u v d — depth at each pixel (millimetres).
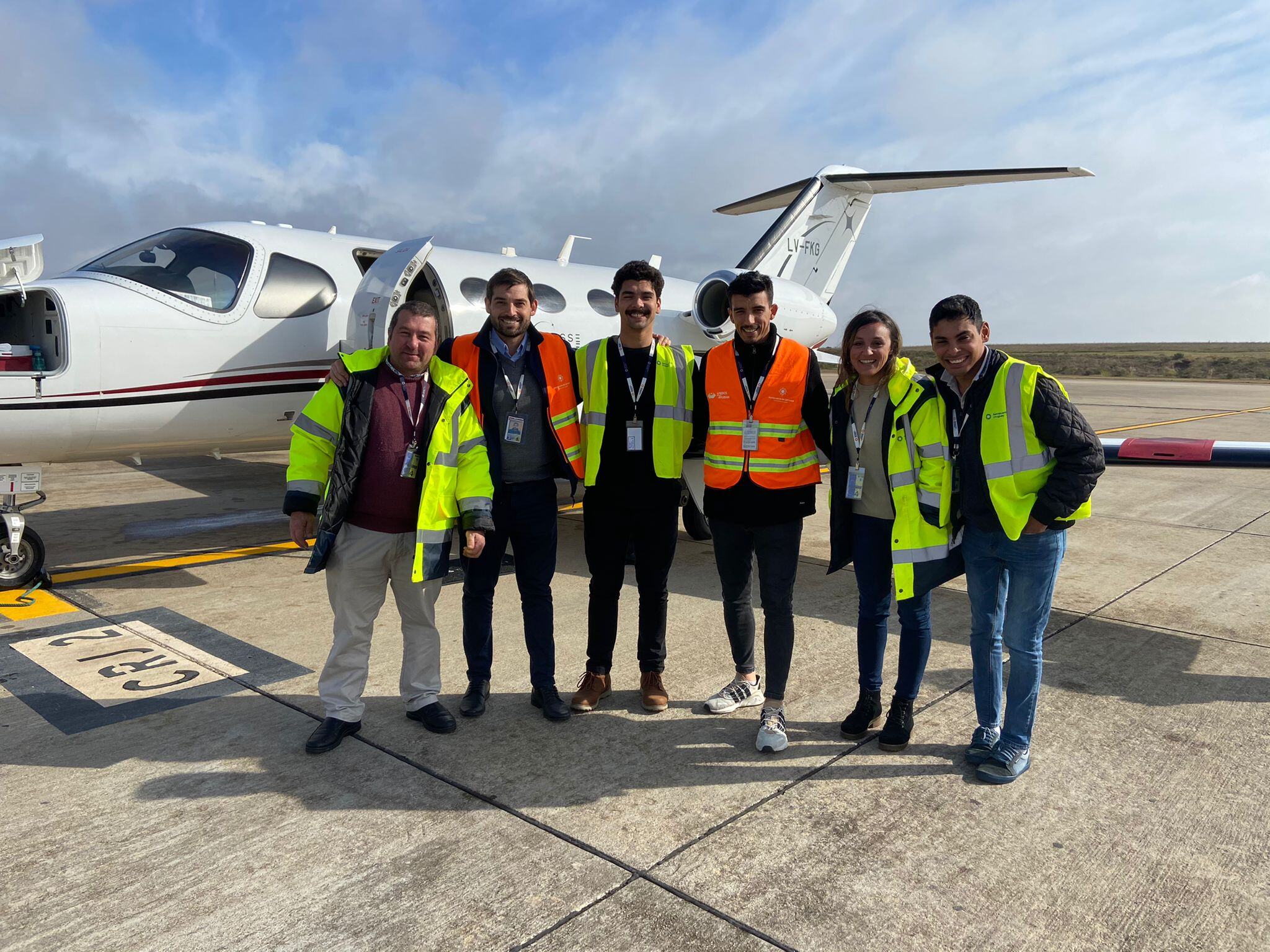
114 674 4242
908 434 3301
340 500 3252
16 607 5379
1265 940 2352
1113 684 4289
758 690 4008
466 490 3486
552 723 3756
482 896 2512
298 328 7023
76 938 2307
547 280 9086
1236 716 3898
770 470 3488
